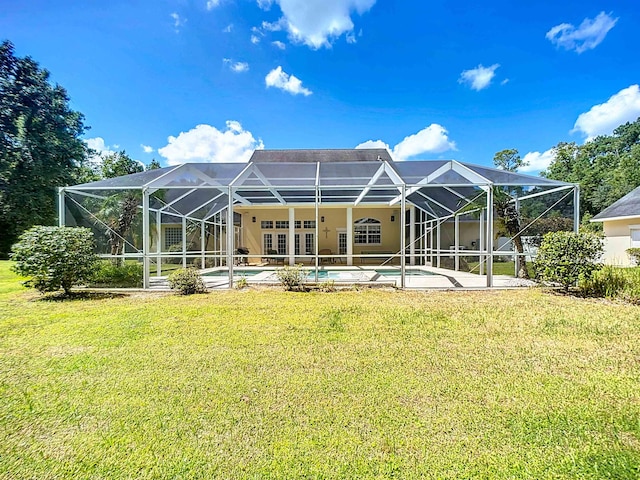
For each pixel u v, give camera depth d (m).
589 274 7.73
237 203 17.08
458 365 3.71
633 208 15.98
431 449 2.28
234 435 2.46
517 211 10.01
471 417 2.66
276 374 3.50
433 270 13.84
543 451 2.25
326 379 3.37
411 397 3.00
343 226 20.38
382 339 4.63
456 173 10.27
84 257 8.09
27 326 5.32
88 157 31.25
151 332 5.00
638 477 2.00
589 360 3.84
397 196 14.89
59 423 2.63
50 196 24.27
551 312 6.09
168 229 12.30
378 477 2.02
